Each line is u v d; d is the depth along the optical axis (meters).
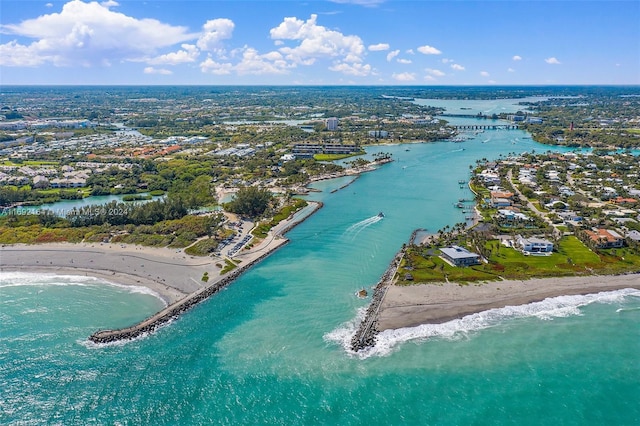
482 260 178.25
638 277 167.00
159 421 102.06
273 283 166.25
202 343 129.38
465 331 134.38
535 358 123.38
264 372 117.31
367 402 107.62
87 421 101.88
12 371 117.44
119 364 120.38
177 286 161.62
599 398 109.75
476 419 103.00
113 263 179.50
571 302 150.75
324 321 140.38
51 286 162.38
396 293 154.25
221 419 102.69
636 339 132.25
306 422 101.81
